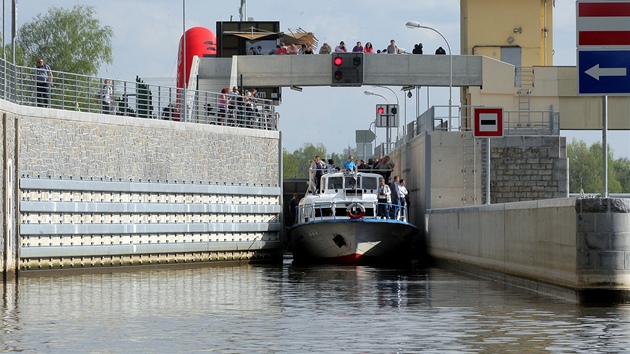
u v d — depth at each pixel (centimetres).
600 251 3597
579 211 3612
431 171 7131
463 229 5794
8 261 5197
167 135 6425
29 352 2566
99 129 5931
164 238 6372
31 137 5444
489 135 5641
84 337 2838
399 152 9106
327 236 6700
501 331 2928
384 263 6831
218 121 7006
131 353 2544
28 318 3297
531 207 4300
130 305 3731
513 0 10150
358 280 5028
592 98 8562
